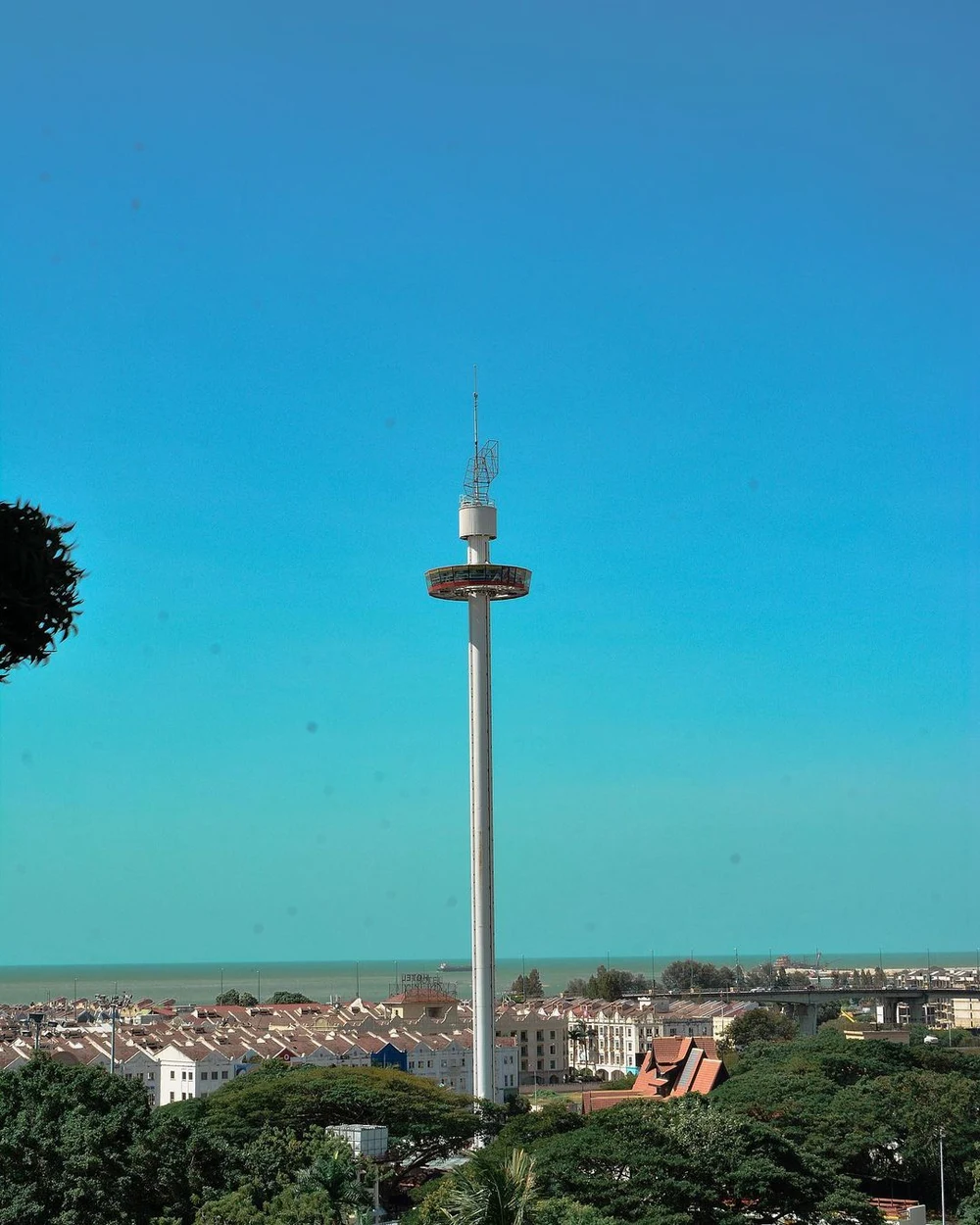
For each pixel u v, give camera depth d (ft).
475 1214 176.86
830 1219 360.89
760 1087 514.27
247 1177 291.38
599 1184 352.69
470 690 624.18
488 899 600.80
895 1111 484.33
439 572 625.00
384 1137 406.62
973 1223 385.50
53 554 118.21
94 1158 280.51
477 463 644.27
